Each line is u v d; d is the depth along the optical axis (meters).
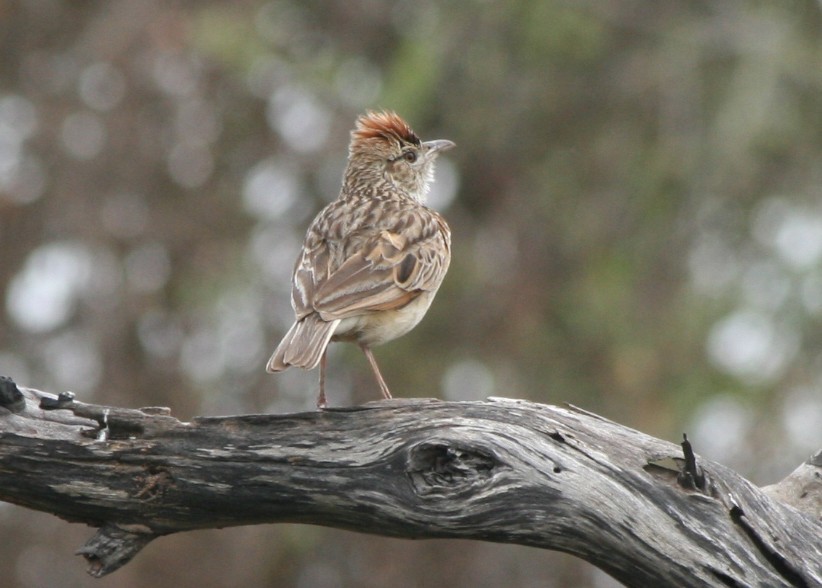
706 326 17.47
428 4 18.56
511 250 18.86
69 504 7.60
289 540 18.36
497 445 7.32
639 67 18.48
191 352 18.64
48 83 19.02
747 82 17.69
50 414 7.58
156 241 18.62
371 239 9.63
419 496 7.34
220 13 18.08
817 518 7.70
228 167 19.02
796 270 17.34
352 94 19.03
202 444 7.51
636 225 18.31
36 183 18.78
